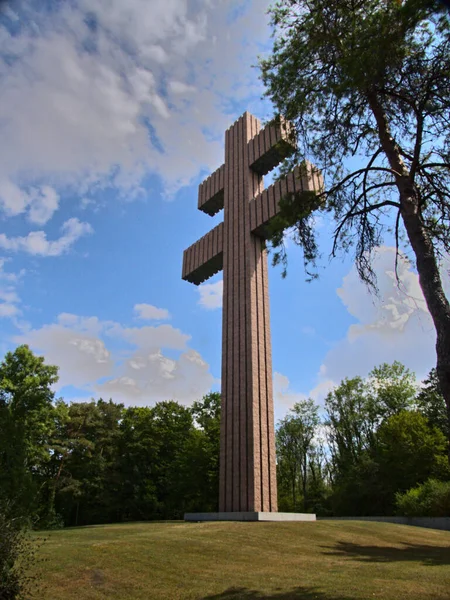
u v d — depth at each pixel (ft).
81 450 132.77
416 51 29.76
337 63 31.42
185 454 127.85
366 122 34.30
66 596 26.78
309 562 37.14
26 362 107.34
